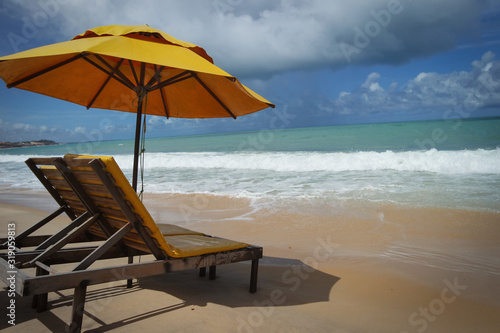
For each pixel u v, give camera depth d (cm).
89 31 322
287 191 888
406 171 1130
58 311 276
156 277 374
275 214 677
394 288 347
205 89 434
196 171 1377
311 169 1260
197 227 610
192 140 4759
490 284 357
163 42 341
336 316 284
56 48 258
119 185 240
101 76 427
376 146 2345
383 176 1057
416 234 543
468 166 1109
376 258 442
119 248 317
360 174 1111
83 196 287
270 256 456
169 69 410
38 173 329
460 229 557
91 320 263
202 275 379
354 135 3206
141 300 307
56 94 413
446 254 454
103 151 3688
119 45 267
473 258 437
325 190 884
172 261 269
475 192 800
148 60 252
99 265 405
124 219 272
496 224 572
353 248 486
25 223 625
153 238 264
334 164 1272
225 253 302
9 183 1241
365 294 332
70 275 224
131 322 262
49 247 271
